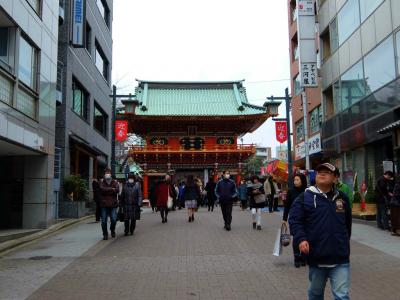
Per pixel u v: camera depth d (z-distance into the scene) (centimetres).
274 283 756
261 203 1505
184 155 4678
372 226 1539
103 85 3077
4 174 1571
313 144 2856
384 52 1755
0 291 718
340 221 482
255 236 1331
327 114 2547
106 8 3262
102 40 3017
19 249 1158
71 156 2298
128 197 1395
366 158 1978
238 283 761
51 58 1617
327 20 2484
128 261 967
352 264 903
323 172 499
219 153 4659
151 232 1476
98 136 2898
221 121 4600
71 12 2120
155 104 4769
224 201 1493
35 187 1528
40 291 717
